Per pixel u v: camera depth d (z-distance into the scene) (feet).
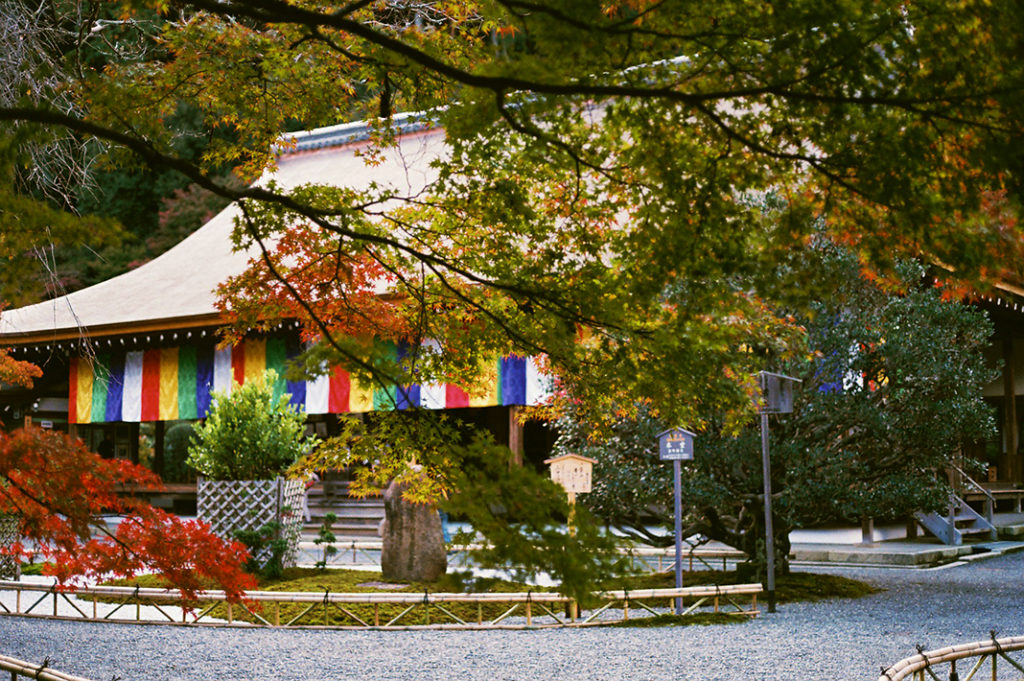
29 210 9.87
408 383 13.08
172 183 97.50
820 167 9.62
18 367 35.83
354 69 14.62
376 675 22.99
